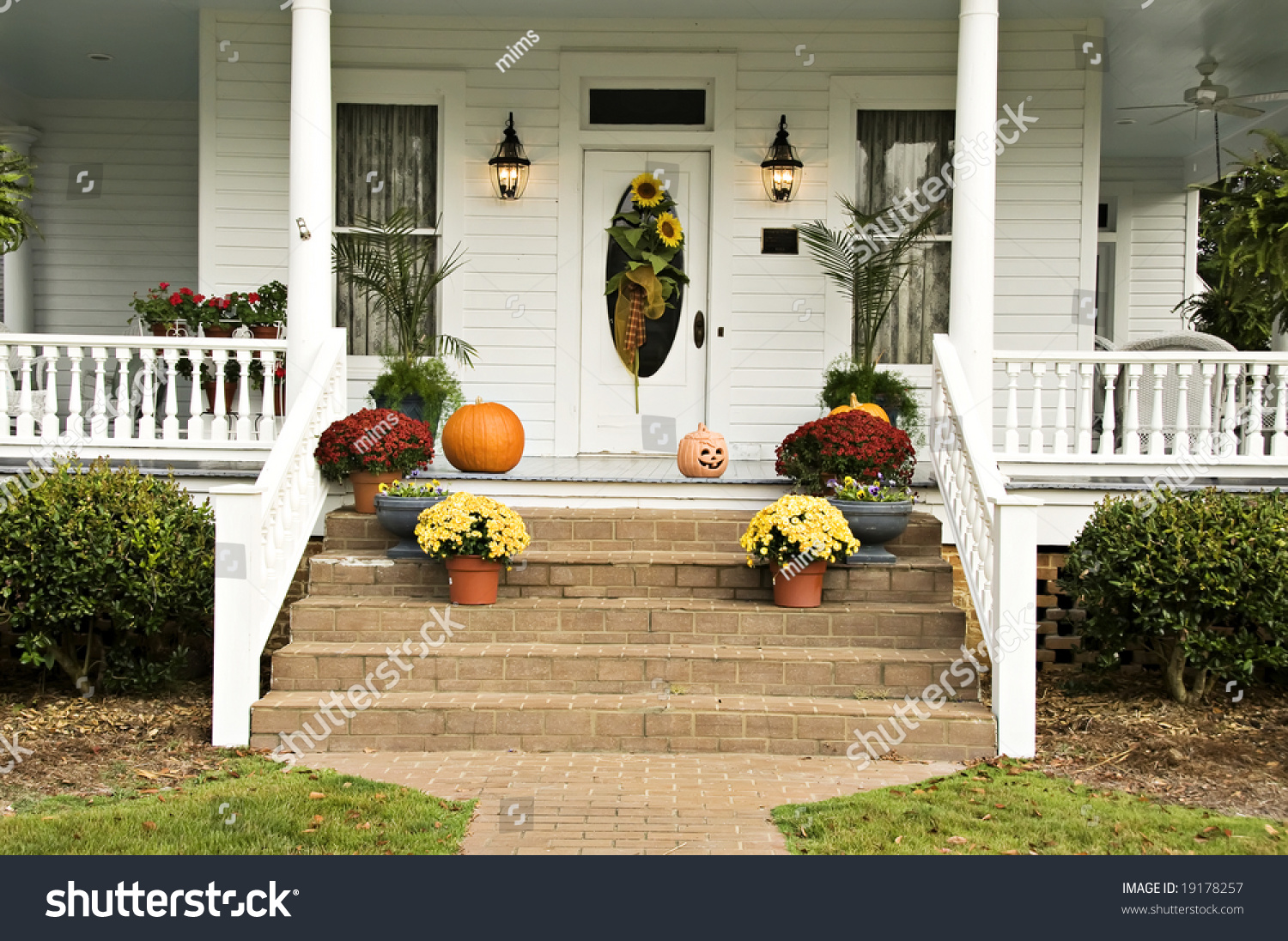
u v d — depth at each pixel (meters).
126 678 6.24
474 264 8.76
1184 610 5.98
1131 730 5.77
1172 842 4.34
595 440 8.88
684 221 8.82
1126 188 12.73
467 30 8.64
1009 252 8.73
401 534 6.42
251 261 8.73
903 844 4.25
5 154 7.36
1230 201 7.10
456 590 6.09
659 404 8.88
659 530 6.68
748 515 6.73
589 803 4.71
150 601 5.95
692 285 8.84
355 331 8.83
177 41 9.16
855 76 8.61
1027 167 8.69
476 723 5.46
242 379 7.32
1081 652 7.03
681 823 4.47
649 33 8.62
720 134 8.67
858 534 6.30
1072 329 8.76
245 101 8.66
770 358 8.75
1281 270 6.75
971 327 7.00
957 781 5.02
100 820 4.43
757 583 6.29
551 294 8.77
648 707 5.49
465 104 8.67
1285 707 6.14
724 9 8.41
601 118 8.79
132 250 10.91
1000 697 5.43
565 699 5.61
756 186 8.70
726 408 8.76
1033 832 4.39
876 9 8.38
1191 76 9.75
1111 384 7.21
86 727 5.72
